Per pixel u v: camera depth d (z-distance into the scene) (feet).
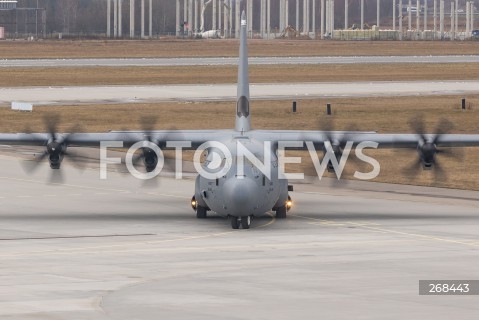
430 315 294.46
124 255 399.03
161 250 411.13
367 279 349.61
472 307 305.32
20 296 320.29
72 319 289.53
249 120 529.45
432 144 503.20
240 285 339.36
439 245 424.46
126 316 293.84
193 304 309.63
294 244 426.10
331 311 299.99
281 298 318.65
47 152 510.17
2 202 559.79
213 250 410.93
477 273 360.69
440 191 612.70
